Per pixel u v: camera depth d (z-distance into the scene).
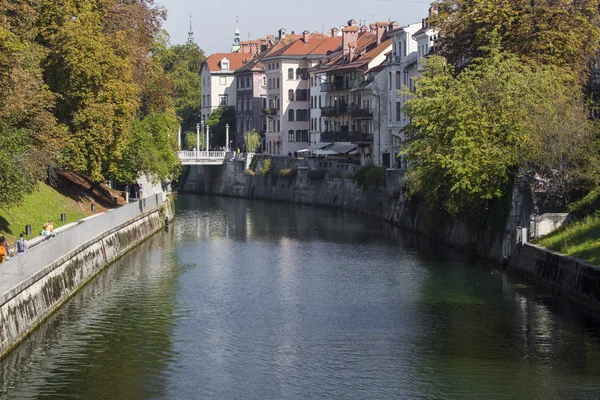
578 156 65.75
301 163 142.50
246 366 45.25
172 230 100.00
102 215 71.81
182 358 46.44
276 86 175.88
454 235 82.12
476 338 49.44
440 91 72.00
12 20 61.44
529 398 40.59
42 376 43.44
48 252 53.75
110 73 74.12
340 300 59.22
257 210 128.25
